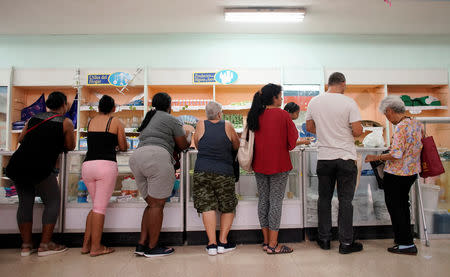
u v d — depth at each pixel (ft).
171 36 15.30
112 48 15.21
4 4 11.89
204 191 7.13
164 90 15.55
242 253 7.06
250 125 7.16
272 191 7.12
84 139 13.83
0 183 8.41
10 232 7.73
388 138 14.20
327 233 7.36
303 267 6.09
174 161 7.19
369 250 7.25
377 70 14.46
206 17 13.34
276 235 7.06
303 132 14.08
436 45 15.64
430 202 8.52
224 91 15.81
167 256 6.88
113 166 7.23
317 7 12.44
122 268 6.10
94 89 15.31
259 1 11.91
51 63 15.01
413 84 14.55
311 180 8.60
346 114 6.97
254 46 15.44
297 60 15.46
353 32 15.15
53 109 7.54
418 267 6.06
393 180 7.14
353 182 7.00
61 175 7.89
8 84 13.82
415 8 12.50
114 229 7.77
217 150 7.16
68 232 7.79
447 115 14.61
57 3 11.87
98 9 12.42
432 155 7.26
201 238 7.82
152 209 6.84
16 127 13.79
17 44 15.06
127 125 14.53
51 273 5.84
